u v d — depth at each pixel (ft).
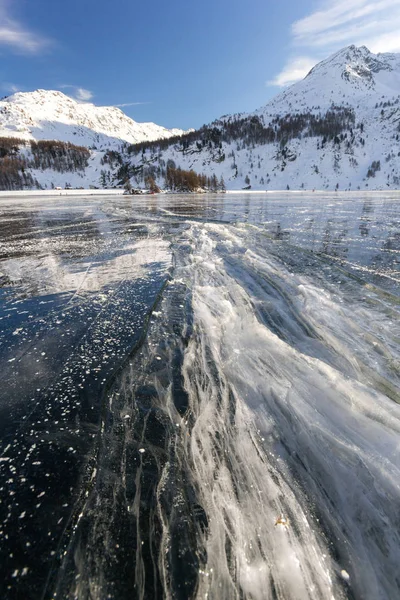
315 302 10.55
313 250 19.17
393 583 3.32
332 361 7.25
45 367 7.66
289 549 3.61
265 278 13.80
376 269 14.62
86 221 38.50
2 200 104.32
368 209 48.29
